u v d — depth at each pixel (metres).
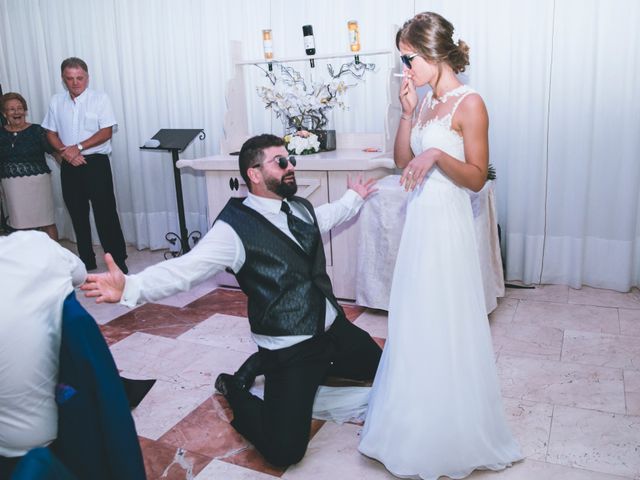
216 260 1.97
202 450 2.15
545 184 3.63
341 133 3.96
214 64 4.45
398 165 2.13
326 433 2.23
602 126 3.46
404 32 1.86
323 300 2.17
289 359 2.07
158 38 4.56
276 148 2.05
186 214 4.86
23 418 1.36
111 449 1.35
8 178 4.51
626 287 3.57
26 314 1.30
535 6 3.43
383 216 3.11
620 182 3.48
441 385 1.86
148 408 2.44
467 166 1.79
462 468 1.90
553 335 2.99
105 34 4.70
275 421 2.00
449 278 1.83
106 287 1.69
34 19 4.91
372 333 3.08
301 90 4.04
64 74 4.18
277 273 2.05
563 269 3.73
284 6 4.06
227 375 2.43
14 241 1.33
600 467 1.96
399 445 1.91
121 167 4.96
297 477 1.98
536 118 3.57
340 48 3.96
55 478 0.86
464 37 3.62
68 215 5.36
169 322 3.35
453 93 1.81
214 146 4.61
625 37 3.29
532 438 2.13
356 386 2.49
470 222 1.90
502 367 2.67
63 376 1.32
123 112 4.82
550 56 3.46
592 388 2.46
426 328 1.86
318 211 2.39
